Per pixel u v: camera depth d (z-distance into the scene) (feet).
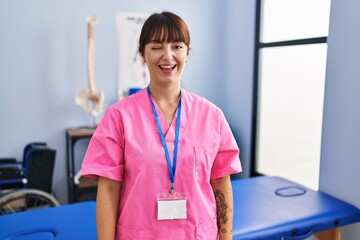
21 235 5.21
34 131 9.66
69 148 9.90
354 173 6.43
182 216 3.30
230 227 3.68
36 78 9.49
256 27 9.45
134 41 10.27
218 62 11.24
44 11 9.31
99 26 9.89
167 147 3.33
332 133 6.89
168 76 3.29
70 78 9.80
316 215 5.83
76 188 9.09
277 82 9.08
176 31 3.16
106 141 3.26
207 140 3.50
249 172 10.07
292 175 8.77
